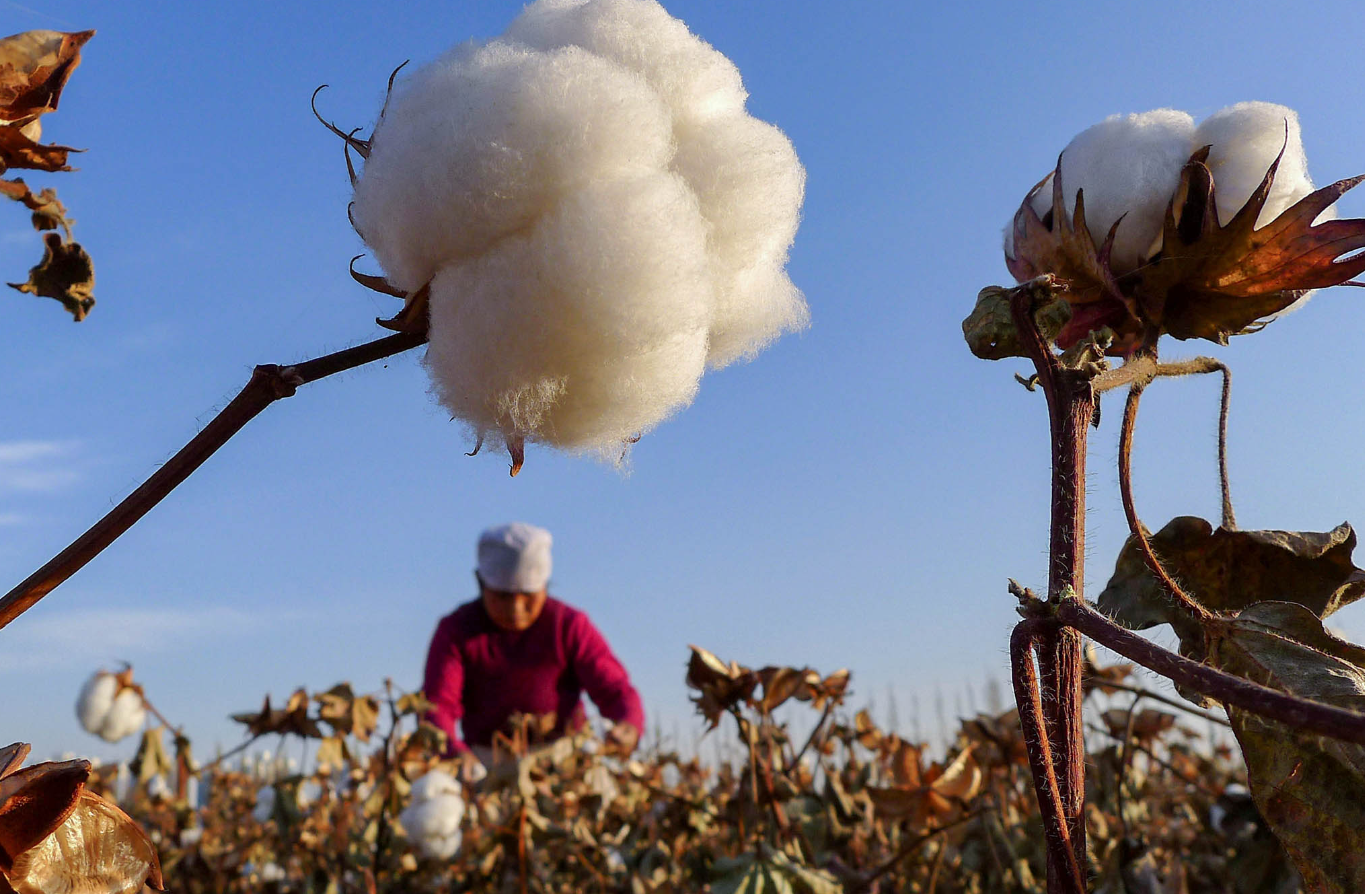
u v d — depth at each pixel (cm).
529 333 66
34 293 92
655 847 241
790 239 77
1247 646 73
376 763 276
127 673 283
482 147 65
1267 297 79
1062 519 71
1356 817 65
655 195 66
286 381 64
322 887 263
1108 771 211
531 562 527
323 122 75
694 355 72
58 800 60
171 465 62
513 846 259
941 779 196
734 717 190
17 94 77
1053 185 82
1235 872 147
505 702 532
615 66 70
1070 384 73
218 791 357
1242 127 81
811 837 206
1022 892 189
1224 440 88
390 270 71
